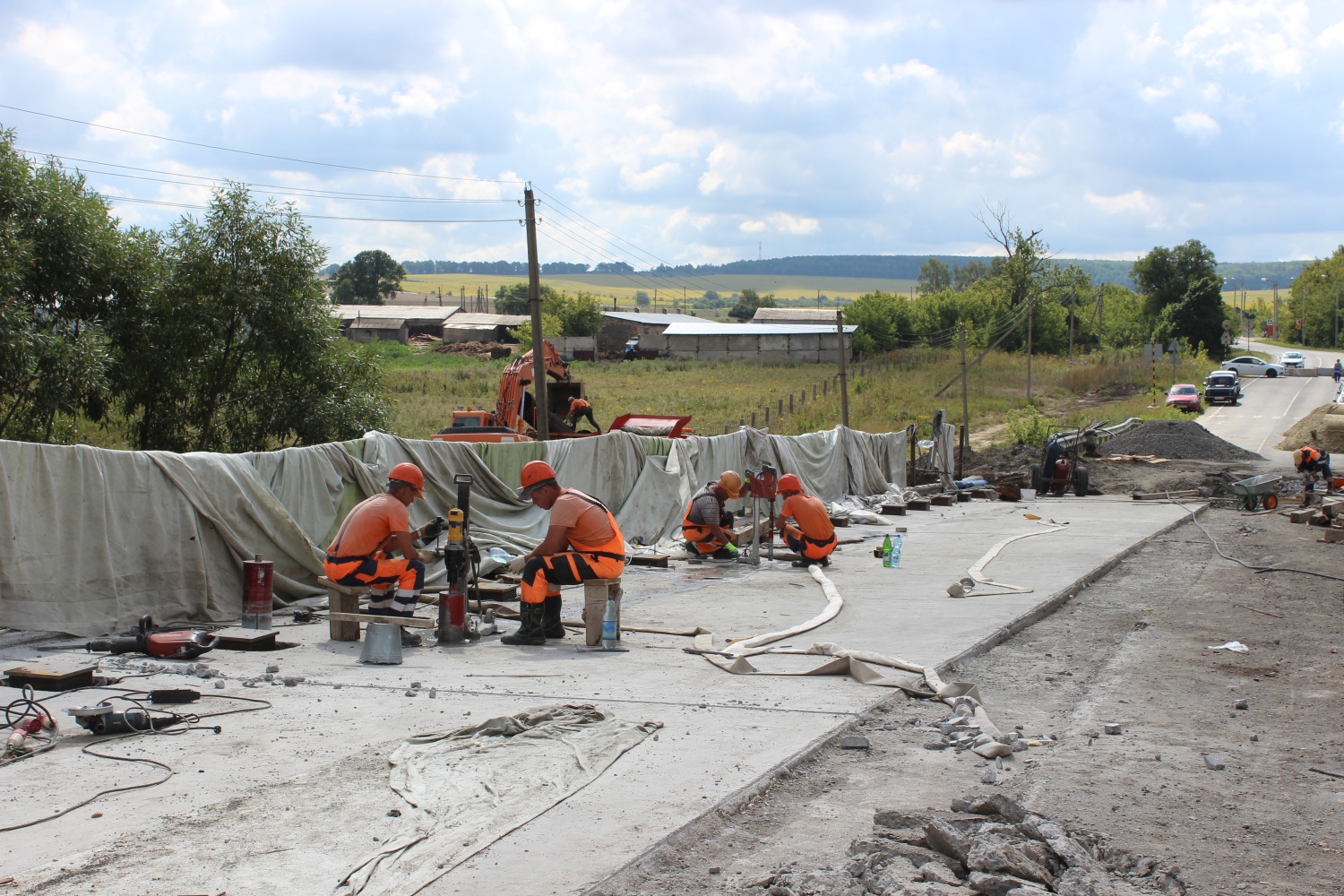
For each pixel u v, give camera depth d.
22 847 4.05
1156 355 58.94
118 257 21.72
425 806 4.58
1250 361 74.81
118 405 23.62
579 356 86.19
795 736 5.83
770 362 79.12
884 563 14.07
